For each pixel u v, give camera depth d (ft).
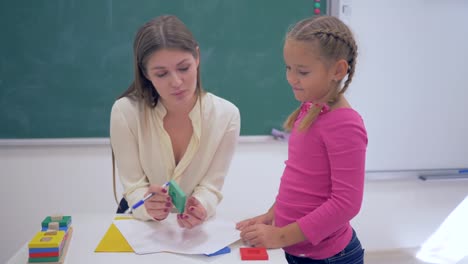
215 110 3.78
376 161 7.63
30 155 6.71
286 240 2.94
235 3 6.82
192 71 3.31
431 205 8.07
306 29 2.87
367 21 7.16
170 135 3.84
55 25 6.40
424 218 8.08
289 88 7.23
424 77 7.54
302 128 3.09
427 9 7.34
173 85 3.23
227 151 3.90
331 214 2.83
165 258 2.82
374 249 7.99
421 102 7.61
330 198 2.89
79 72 6.59
